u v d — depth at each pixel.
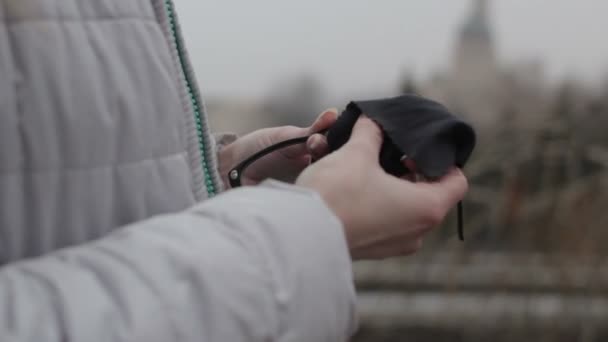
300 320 0.43
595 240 2.39
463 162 0.68
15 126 0.44
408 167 0.63
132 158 0.50
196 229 0.43
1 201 0.44
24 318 0.36
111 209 0.49
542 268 2.37
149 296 0.38
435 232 2.46
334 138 0.67
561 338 2.29
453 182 0.64
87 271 0.40
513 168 2.45
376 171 0.58
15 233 0.45
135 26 0.52
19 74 0.45
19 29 0.45
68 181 0.47
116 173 0.49
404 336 2.32
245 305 0.40
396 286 2.40
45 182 0.45
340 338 0.48
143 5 0.54
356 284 2.40
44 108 0.45
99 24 0.49
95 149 0.48
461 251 2.43
